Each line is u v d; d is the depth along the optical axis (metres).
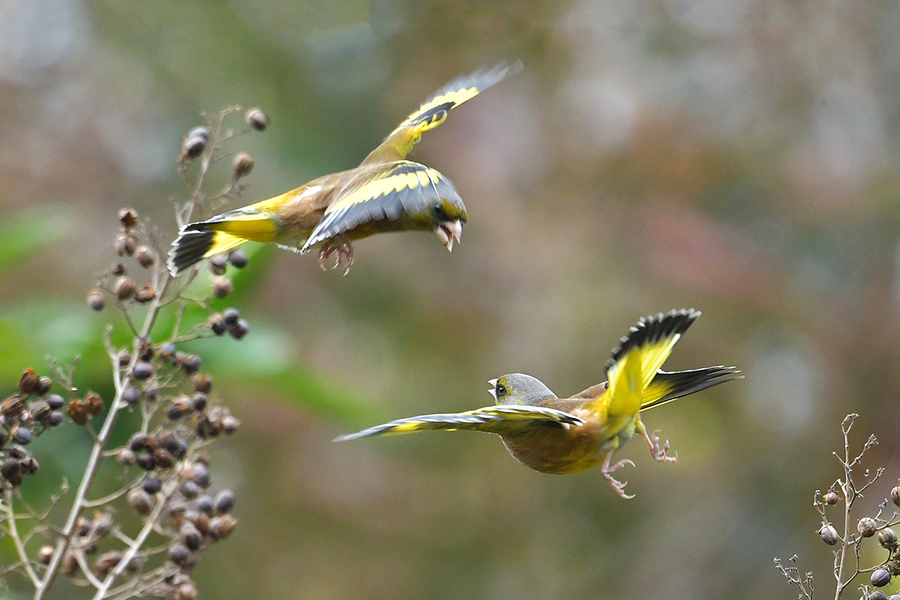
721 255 15.64
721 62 16.97
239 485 13.62
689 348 15.45
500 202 16.31
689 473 15.84
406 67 16.97
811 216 16.11
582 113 16.69
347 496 14.42
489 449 15.81
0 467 4.91
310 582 14.06
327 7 17.08
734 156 16.17
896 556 4.48
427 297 15.79
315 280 15.16
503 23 17.03
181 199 14.95
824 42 17.06
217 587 13.84
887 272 15.76
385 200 4.68
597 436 4.94
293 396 8.45
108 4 15.98
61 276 12.20
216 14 16.52
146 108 15.48
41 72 15.24
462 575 15.06
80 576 10.73
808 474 15.28
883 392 15.20
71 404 5.14
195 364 5.40
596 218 16.06
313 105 16.53
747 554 15.48
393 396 14.91
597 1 17.20
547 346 15.58
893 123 16.86
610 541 15.77
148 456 5.26
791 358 15.64
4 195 13.96
